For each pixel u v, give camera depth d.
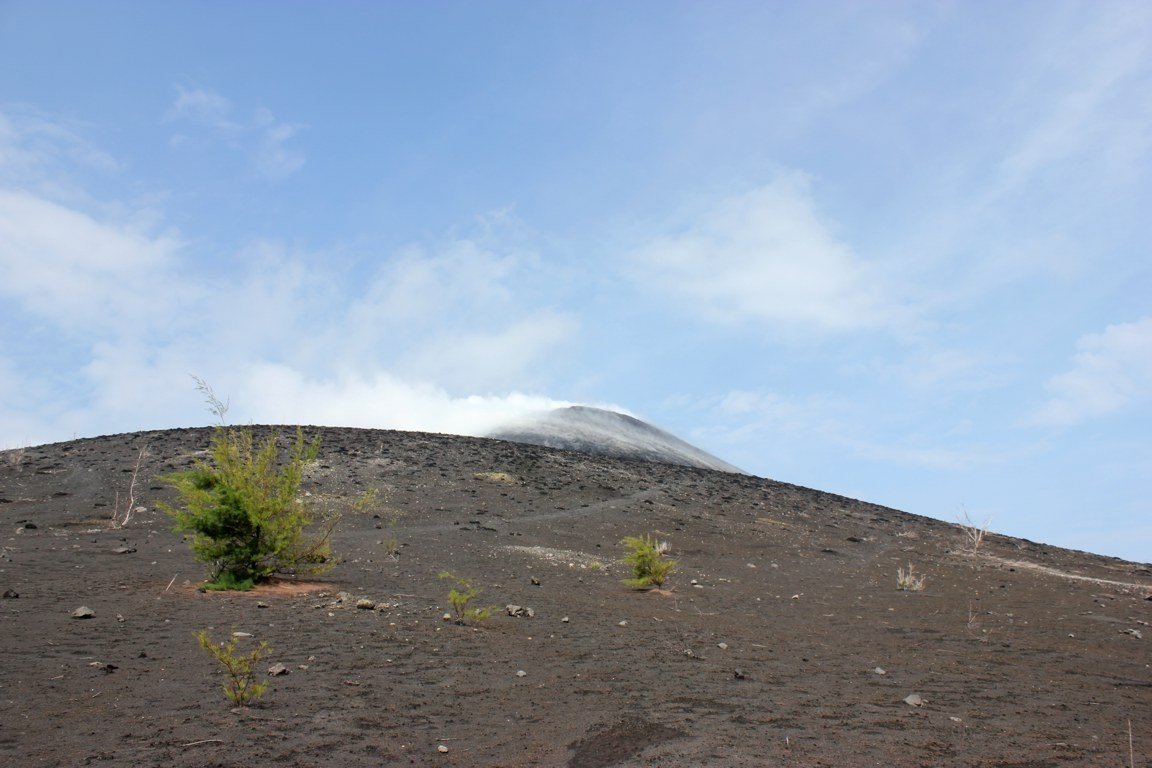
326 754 4.60
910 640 9.96
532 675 6.86
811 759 4.78
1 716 4.98
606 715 5.66
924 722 5.76
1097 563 25.12
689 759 4.73
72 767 4.20
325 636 7.83
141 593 9.71
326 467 26.53
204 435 30.70
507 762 4.66
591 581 14.67
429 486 25.84
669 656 7.98
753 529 24.89
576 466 33.56
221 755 4.48
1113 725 5.94
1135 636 10.75
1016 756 5.01
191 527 11.00
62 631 7.40
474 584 12.58
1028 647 9.65
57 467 24.11
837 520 29.25
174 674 6.18
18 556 12.23
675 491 30.92
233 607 9.12
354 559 14.49
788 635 9.97
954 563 21.20
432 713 5.55
